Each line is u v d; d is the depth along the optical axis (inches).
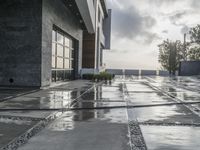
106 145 273.7
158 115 447.8
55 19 1009.5
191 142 287.9
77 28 1482.5
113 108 517.0
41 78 862.5
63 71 1272.1
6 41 866.8
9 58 866.8
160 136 310.2
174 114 459.8
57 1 1031.6
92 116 429.4
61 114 442.9
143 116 436.1
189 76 2445.9
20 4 859.4
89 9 1247.5
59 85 1067.3
